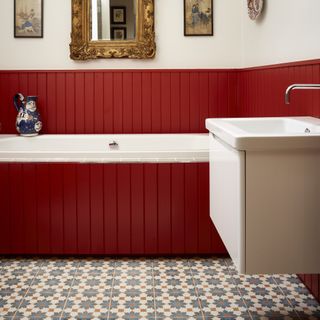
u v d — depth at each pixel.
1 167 2.83
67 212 2.83
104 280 2.50
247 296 2.28
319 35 2.30
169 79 3.83
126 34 3.78
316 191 1.63
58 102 3.81
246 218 1.63
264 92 3.20
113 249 2.85
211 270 2.64
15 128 3.81
